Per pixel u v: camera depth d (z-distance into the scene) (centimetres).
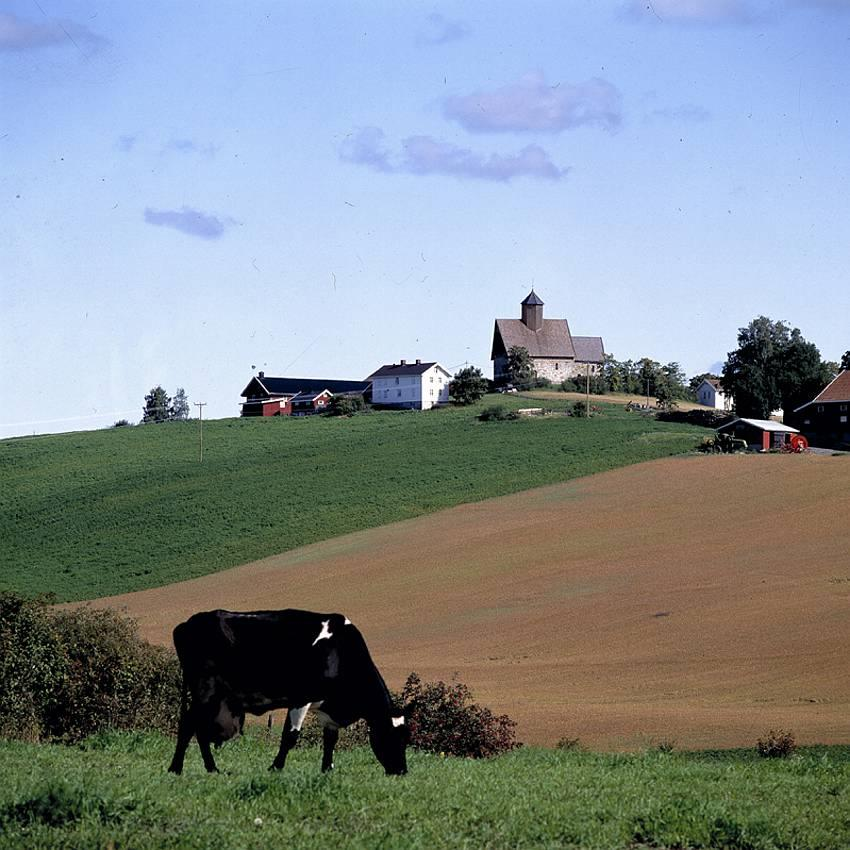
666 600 8012
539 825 1683
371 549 11012
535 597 8569
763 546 9275
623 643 7081
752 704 5469
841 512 10169
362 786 1825
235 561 11344
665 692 5847
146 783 1762
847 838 1784
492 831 1641
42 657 2923
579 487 12794
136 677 3005
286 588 9838
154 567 11450
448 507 12600
